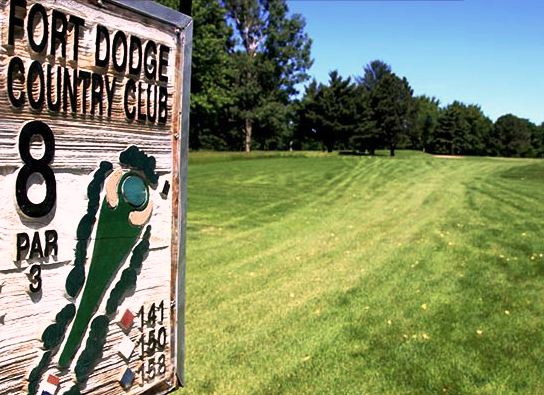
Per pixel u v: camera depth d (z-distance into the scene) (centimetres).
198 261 898
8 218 161
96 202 185
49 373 174
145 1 198
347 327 598
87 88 181
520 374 481
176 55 214
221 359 508
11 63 159
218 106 4488
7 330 162
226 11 4769
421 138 7581
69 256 178
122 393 201
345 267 885
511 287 755
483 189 2098
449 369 491
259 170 2827
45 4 166
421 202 1744
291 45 5459
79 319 182
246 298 703
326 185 2217
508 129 7481
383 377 475
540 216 1377
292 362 505
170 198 215
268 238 1124
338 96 5684
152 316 211
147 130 204
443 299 702
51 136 171
